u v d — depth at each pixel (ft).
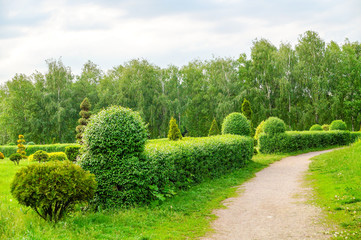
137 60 165.27
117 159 26.66
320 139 87.15
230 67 160.56
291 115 138.51
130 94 157.99
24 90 161.27
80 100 168.66
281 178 41.60
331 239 17.76
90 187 22.50
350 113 142.41
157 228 21.30
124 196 26.50
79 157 28.12
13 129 157.38
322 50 142.82
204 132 165.48
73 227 20.25
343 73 144.25
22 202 20.72
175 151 32.71
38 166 21.30
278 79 139.64
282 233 19.69
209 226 22.03
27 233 17.97
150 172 27.89
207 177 40.93
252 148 61.72
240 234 20.11
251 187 36.55
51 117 151.64
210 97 159.84
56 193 20.52
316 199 27.45
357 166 37.55
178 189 33.12
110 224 21.48
